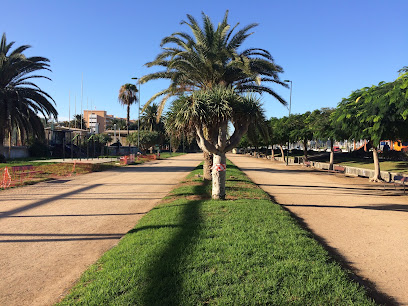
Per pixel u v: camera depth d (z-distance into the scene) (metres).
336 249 5.50
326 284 3.67
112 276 3.96
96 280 3.93
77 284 3.98
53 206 9.66
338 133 18.50
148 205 9.91
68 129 48.97
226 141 9.80
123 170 24.14
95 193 12.36
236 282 3.70
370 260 4.95
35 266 4.82
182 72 14.46
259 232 5.83
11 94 25.22
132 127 110.56
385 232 6.70
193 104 8.77
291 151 55.03
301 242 5.25
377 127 11.09
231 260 4.35
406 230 6.88
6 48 26.62
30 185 14.52
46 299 3.76
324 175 22.03
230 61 14.16
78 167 23.27
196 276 3.86
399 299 3.62
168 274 3.94
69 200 10.74
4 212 8.73
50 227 7.16
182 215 7.35
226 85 14.48
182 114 8.98
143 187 14.21
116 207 9.55
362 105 13.16
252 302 3.23
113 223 7.55
